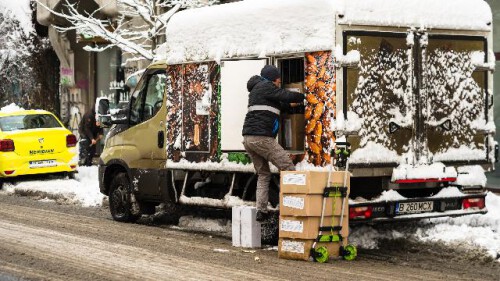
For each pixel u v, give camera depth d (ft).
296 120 39.47
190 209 53.06
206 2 71.51
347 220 36.73
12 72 110.83
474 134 41.68
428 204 39.88
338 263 35.68
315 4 38.14
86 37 89.20
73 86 106.83
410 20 39.42
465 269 34.96
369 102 38.14
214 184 44.32
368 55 38.19
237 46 41.73
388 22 38.65
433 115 40.16
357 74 37.86
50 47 110.93
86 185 67.31
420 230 41.86
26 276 32.65
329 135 37.63
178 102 45.01
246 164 41.37
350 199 37.83
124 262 35.55
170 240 42.27
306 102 38.60
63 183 67.92
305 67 38.65
